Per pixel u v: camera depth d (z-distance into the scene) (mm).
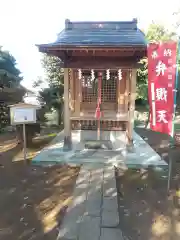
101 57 7367
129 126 7727
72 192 5039
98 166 6547
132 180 5727
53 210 4312
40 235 3588
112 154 7551
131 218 4066
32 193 4996
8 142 9430
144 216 4133
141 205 4516
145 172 6254
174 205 4512
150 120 5172
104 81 8484
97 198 4723
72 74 8516
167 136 11094
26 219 4020
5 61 14492
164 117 5023
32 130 8812
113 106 8648
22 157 7457
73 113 8633
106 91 8586
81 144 8320
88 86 8594
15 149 8375
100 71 8352
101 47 6469
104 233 3594
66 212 4207
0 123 12117
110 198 4727
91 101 8695
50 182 5578
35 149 8336
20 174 6074
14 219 4020
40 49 6766
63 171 6297
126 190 5168
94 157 7219
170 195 4918
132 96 7570
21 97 13766
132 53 7227
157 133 11969
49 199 4727
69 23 8023
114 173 6062
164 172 6242
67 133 7910
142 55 7113
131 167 6617
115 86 8531
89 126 8500
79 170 6359
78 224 3828
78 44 6492
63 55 7281
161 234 3633
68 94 7738
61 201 4645
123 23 7961
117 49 6496
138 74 16484
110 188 5184
